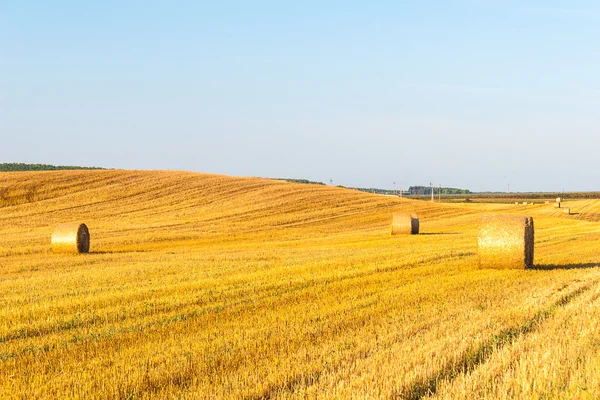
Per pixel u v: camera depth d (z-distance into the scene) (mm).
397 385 6777
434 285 14398
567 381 6934
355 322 10297
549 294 12844
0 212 50812
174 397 6703
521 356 7840
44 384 7340
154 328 10203
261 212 56125
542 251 25078
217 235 42000
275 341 9023
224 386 7039
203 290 14141
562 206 79000
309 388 6770
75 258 25500
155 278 16922
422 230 46500
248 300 12781
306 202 62344
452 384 6926
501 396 6453
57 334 9930
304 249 30047
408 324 9945
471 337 8852
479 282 14891
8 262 24000
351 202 64625
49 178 63625
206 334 9648
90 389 7043
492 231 17938
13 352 8812
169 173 73625
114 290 14539
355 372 7387
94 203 56531
